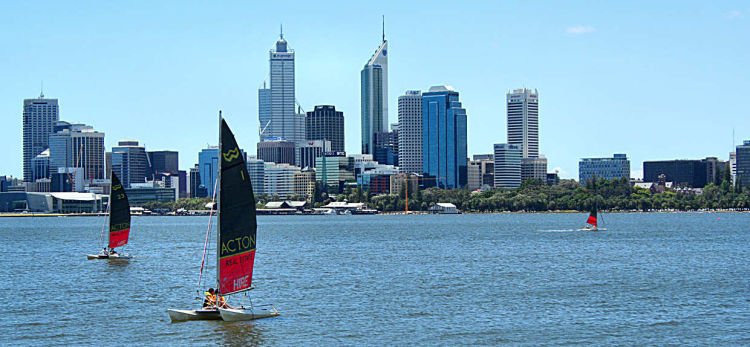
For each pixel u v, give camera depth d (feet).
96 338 492.54
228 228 495.41
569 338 487.20
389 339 486.38
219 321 530.68
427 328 515.50
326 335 496.64
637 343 474.49
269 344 474.90
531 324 526.57
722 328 511.40
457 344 474.49
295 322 532.32
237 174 497.46
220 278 494.18
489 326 521.24
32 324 535.60
